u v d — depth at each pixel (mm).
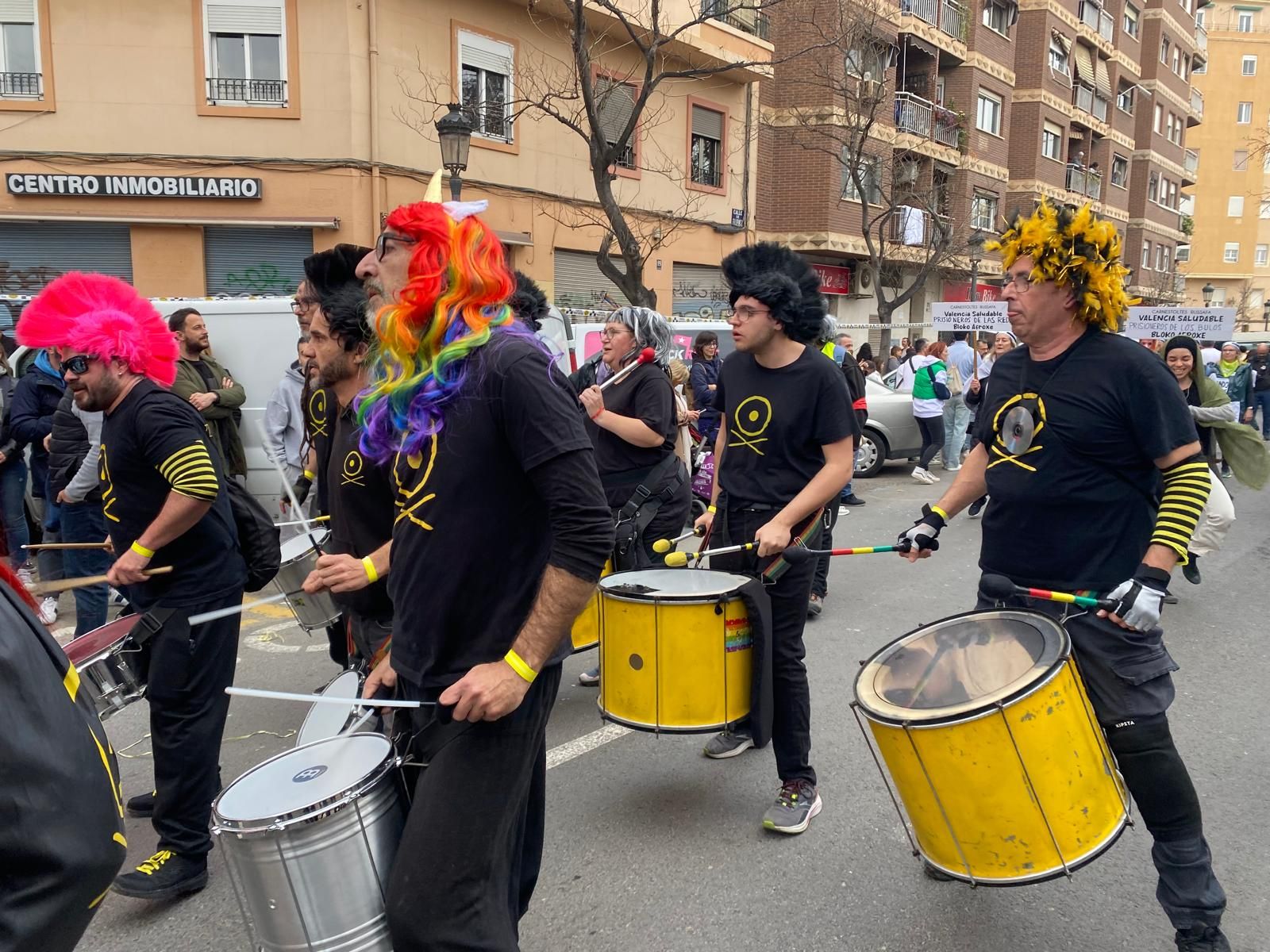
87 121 12812
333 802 1872
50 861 1193
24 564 6559
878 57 21750
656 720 3188
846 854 3240
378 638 3002
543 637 1820
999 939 2760
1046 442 2562
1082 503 2541
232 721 4531
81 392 2867
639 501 4273
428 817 1854
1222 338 11609
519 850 2172
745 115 19859
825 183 21562
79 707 1360
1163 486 2459
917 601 6531
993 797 2246
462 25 14297
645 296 12875
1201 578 7168
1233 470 6133
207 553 2943
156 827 3000
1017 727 2197
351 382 2824
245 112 13055
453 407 1836
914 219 23781
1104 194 36219
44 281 13094
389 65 13461
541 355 1866
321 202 13328
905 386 12953
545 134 15750
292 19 12977
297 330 7219
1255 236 59812
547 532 1925
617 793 3723
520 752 1938
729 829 3422
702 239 19422
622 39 16484
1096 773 2316
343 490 2844
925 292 27109
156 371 3004
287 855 1860
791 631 3312
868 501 10547
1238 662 5238
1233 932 2771
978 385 11539
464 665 1896
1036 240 2516
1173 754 2486
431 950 1813
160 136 12969
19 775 1172
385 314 1873
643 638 3164
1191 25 43469
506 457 1854
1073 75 32438
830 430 3268
